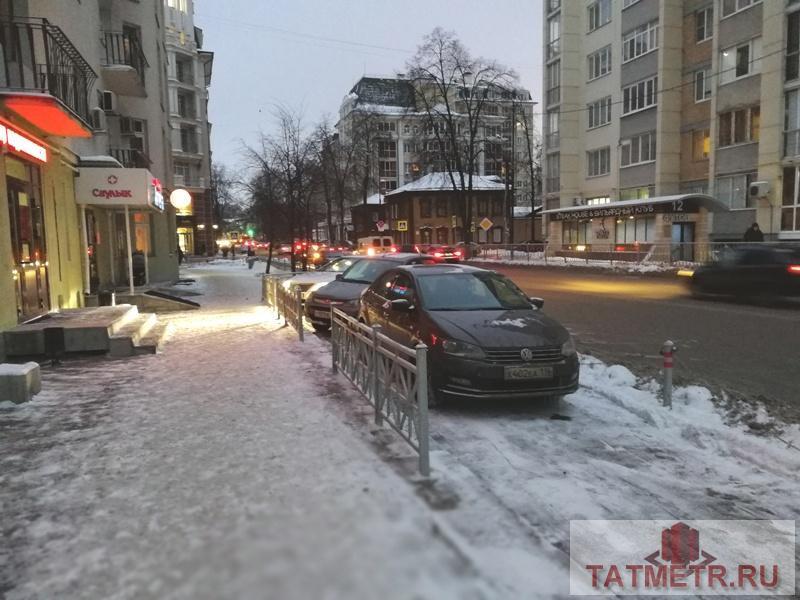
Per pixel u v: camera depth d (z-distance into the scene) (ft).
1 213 27.50
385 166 299.58
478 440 17.49
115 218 64.69
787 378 24.06
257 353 29.37
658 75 104.47
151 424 17.84
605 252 102.37
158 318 43.86
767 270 46.62
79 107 38.42
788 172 79.46
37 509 12.22
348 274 41.27
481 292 24.11
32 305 32.71
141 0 76.79
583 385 23.84
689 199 87.30
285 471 14.03
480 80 145.79
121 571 9.85
